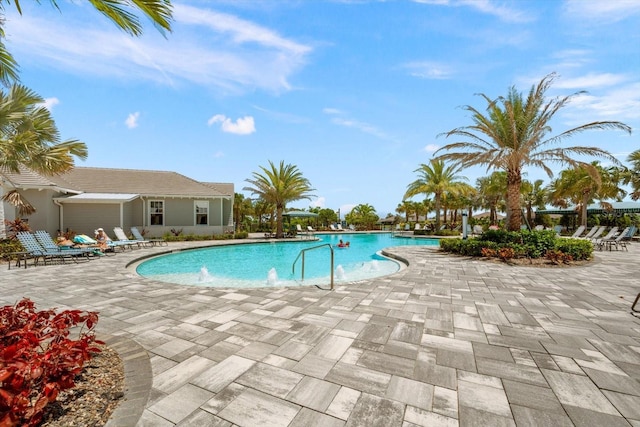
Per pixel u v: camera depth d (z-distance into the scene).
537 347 3.30
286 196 21.89
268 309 4.59
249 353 3.09
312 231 31.44
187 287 6.02
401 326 3.91
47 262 9.39
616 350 3.24
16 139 8.74
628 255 12.27
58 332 2.44
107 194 17.14
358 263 12.14
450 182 26.61
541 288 6.10
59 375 2.02
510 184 12.16
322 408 2.21
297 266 11.23
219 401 2.28
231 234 19.77
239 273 9.59
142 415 2.10
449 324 3.99
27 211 11.75
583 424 2.07
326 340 3.44
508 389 2.48
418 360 2.98
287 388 2.46
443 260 10.21
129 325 3.90
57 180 16.86
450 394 2.40
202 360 2.93
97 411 2.12
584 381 2.62
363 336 3.56
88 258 10.22
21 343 1.97
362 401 2.30
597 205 26.27
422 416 2.12
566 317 4.31
